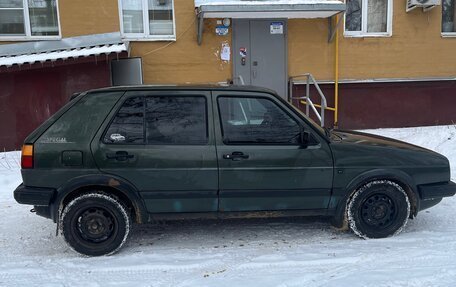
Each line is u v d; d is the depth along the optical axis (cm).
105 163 431
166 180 438
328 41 1091
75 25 1016
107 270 405
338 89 1116
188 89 454
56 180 428
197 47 1054
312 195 457
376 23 1123
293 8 964
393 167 463
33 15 1016
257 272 396
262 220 538
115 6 1019
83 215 434
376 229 469
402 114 1151
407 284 365
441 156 486
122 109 444
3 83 956
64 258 437
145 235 497
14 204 632
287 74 1091
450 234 481
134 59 1021
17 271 406
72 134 436
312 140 456
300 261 418
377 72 1124
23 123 974
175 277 389
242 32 1064
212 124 446
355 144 466
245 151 444
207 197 445
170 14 1052
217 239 482
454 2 1159
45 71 967
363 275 382
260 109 456
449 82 1159
